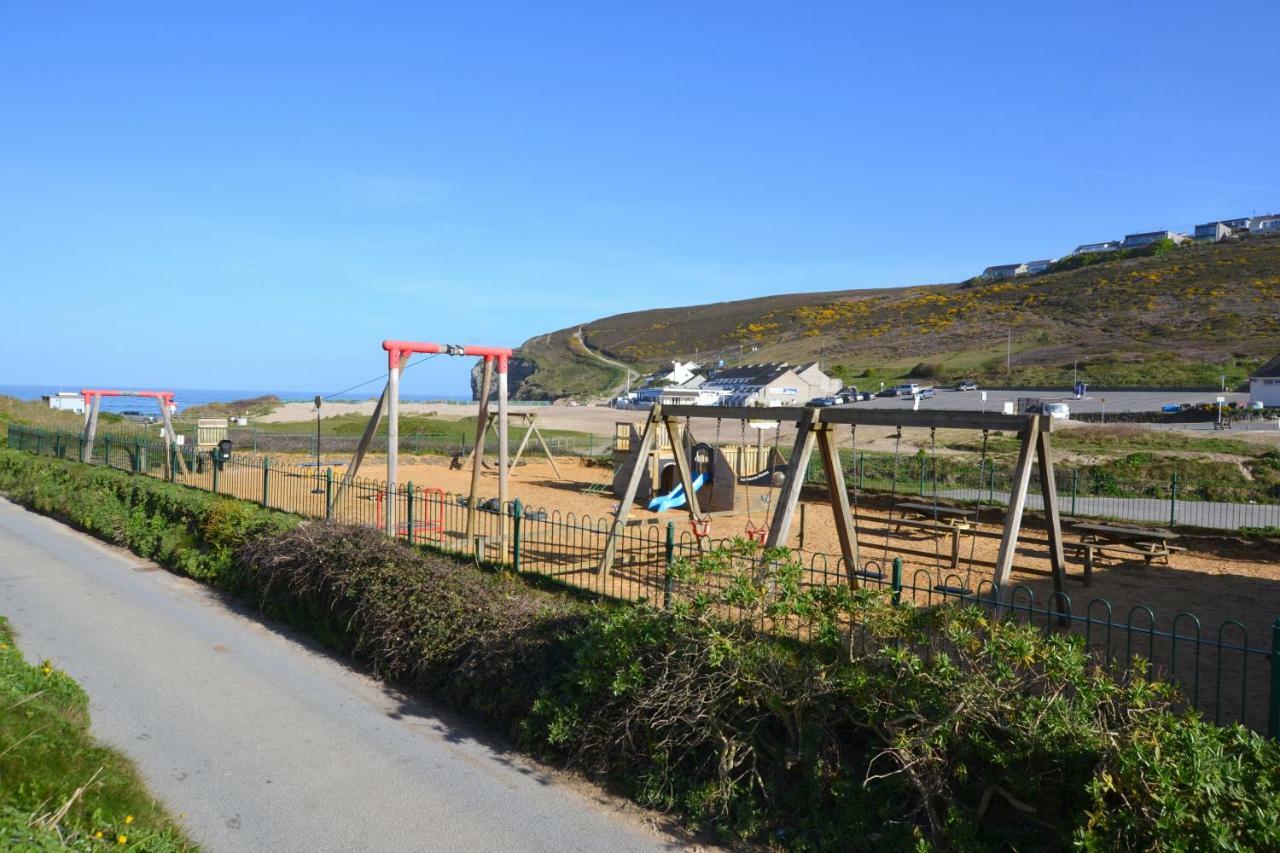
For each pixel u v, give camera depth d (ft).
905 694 16.56
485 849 17.03
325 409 220.23
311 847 17.02
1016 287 375.86
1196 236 417.69
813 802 17.24
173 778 19.79
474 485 42.29
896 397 201.36
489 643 23.40
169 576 40.19
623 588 31.17
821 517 55.67
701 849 17.11
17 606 34.24
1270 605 32.81
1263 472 77.00
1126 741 14.25
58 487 57.72
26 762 16.15
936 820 15.51
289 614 32.27
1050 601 20.18
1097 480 72.74
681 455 37.96
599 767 19.94
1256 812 12.37
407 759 21.03
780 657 18.49
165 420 70.64
